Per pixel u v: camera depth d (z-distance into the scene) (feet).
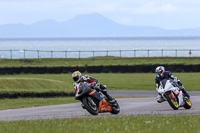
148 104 212.43
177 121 121.08
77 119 133.28
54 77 483.10
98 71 549.54
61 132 92.79
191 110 175.32
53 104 237.45
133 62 635.25
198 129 95.14
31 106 223.30
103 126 106.42
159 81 175.42
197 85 373.61
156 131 89.97
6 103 243.40
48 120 134.31
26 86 330.75
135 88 360.69
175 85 174.91
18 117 165.27
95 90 146.82
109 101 153.07
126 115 155.53
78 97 145.89
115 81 429.38
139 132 89.61
